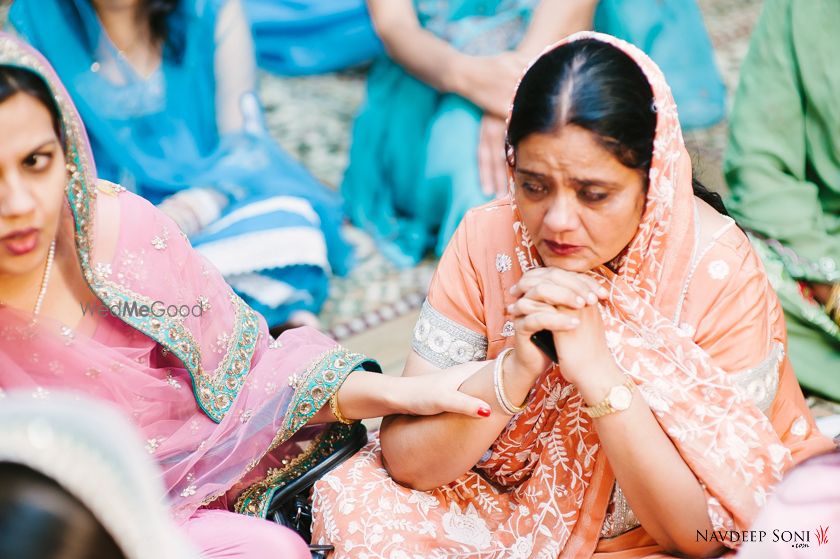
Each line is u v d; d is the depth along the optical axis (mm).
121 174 2713
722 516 1455
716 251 1549
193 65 2779
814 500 1195
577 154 1335
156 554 955
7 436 926
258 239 2623
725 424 1478
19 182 1357
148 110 2721
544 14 3064
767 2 2412
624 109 1335
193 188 2709
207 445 1679
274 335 2697
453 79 3080
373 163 3352
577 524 1602
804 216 2359
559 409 1617
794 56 2363
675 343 1512
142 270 1642
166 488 1647
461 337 1695
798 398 1654
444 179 3104
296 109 4062
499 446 1688
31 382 1554
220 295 1789
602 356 1467
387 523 1625
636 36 3316
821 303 2344
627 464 1463
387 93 3295
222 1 2803
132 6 2625
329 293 3016
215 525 1596
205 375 1710
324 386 1724
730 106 3740
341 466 1739
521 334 1472
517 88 1444
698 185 1672
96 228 1611
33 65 1347
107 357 1593
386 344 2781
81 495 927
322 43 4266
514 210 1609
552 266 1485
